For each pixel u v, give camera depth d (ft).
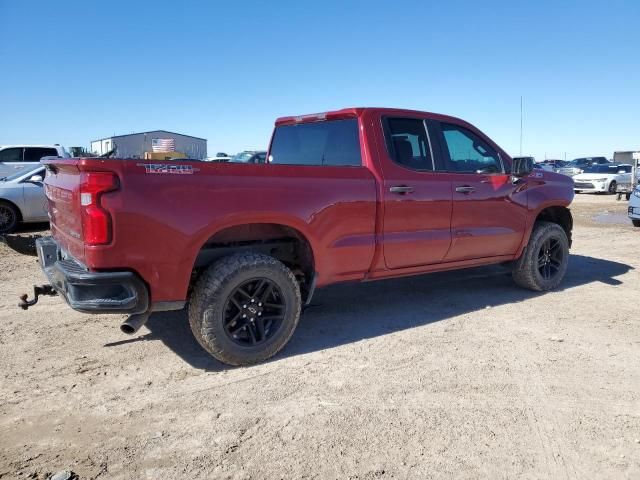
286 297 13.62
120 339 15.21
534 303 19.13
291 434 10.18
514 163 18.21
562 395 11.79
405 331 16.02
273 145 19.27
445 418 10.77
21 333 15.65
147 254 11.57
